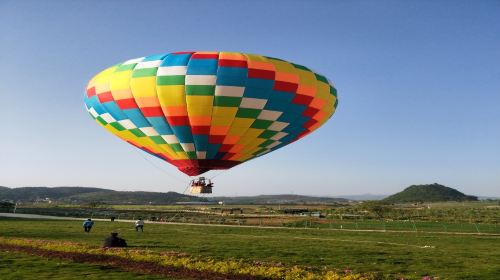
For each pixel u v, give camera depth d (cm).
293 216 8006
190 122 3212
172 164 3588
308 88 3378
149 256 2489
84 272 2106
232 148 3391
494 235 4472
